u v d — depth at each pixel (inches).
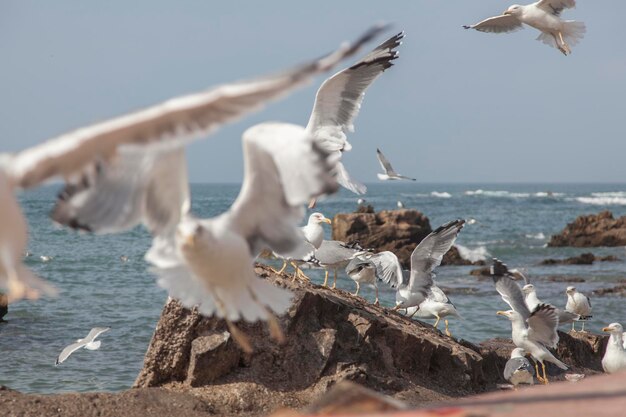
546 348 508.4
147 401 368.8
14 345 633.6
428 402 408.8
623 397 163.6
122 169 198.2
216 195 5738.2
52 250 1471.5
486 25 572.1
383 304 868.6
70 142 163.3
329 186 190.9
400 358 438.9
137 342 649.0
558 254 1708.9
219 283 217.3
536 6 557.6
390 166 778.8
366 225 1441.9
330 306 429.7
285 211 214.2
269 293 226.2
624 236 1827.0
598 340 579.8
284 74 157.1
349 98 488.1
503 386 472.7
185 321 396.2
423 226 1470.2
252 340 402.9
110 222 201.5
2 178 168.6
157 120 159.5
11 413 345.4
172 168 203.2
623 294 1011.9
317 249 512.7
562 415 150.0
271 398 386.0
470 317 791.1
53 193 4867.1
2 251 178.7
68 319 751.7
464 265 1456.7
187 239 203.5
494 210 3543.3
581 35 561.9
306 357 404.2
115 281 1062.4
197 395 381.7
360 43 159.6
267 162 205.5
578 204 4165.8
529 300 632.4
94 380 525.3
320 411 163.0
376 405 159.6
